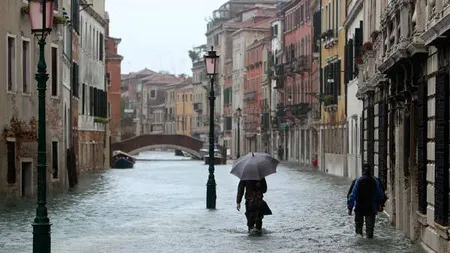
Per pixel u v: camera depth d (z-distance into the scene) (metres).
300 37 86.69
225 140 137.00
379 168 28.03
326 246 20.09
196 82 162.88
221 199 35.19
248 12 137.12
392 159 24.48
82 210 29.83
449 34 15.33
